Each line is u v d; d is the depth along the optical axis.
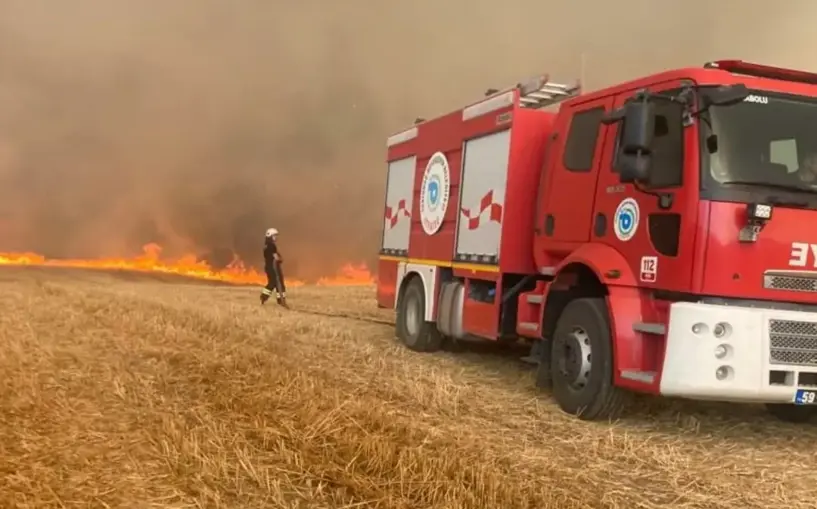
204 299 15.61
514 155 7.87
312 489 4.18
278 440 4.88
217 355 7.88
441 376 7.72
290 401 5.96
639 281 5.95
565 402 6.57
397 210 11.15
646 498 4.48
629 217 6.12
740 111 5.67
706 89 5.63
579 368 6.42
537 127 7.95
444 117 9.71
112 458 4.57
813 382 5.51
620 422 6.31
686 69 5.84
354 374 7.64
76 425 5.22
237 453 4.61
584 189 6.75
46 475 4.21
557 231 7.12
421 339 9.71
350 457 4.68
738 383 5.38
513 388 7.52
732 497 4.57
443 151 9.64
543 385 7.11
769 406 7.02
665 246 5.73
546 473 4.76
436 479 4.31
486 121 8.48
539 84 7.74
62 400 5.88
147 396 6.08
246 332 9.91
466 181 8.89
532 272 7.88
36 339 8.51
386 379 7.42
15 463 4.39
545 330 7.00
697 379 5.38
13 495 3.88
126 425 5.27
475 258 8.49
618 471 4.99
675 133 5.75
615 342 5.98
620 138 6.32
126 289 17.16
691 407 7.02
